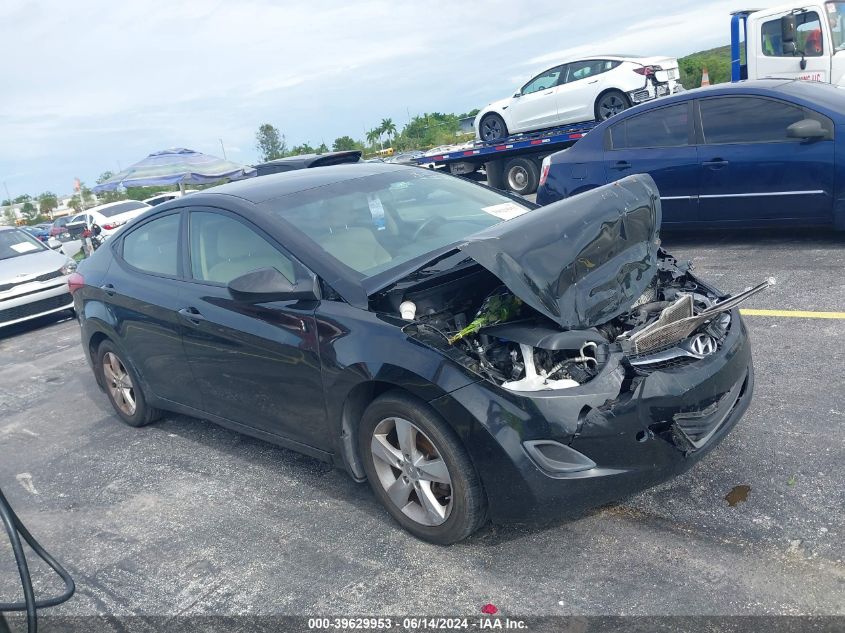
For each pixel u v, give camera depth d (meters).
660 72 12.58
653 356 3.15
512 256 3.07
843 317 5.30
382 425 3.37
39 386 7.16
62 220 34.44
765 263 6.99
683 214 7.84
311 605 3.05
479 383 2.98
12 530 2.58
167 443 5.10
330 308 3.50
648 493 3.48
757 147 7.21
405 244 3.88
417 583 3.09
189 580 3.38
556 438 2.90
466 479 3.09
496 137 14.89
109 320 5.03
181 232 4.52
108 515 4.16
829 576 2.74
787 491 3.32
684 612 2.67
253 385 4.00
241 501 4.05
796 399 4.18
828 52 10.44
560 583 2.94
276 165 9.79
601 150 8.34
